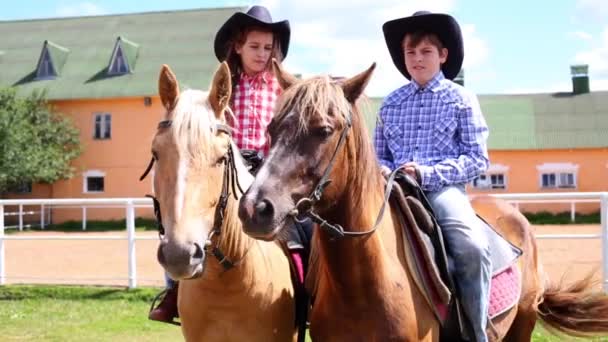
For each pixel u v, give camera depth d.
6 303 8.49
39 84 30.94
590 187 30.69
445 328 3.49
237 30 4.15
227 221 3.06
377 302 3.07
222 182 2.96
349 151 2.87
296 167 2.65
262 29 4.09
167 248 2.63
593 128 31.66
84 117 29.88
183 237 2.65
